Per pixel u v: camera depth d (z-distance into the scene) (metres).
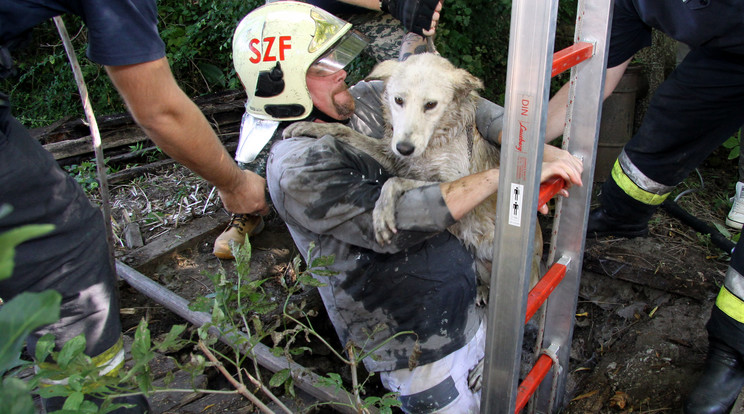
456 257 1.93
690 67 2.35
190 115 1.65
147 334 1.04
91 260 1.67
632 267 2.80
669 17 2.14
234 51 1.89
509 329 1.51
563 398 2.25
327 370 2.77
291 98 1.82
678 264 2.76
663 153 2.57
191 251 3.30
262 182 2.10
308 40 1.79
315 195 1.69
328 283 1.92
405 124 1.87
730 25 2.01
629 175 2.71
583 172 1.77
